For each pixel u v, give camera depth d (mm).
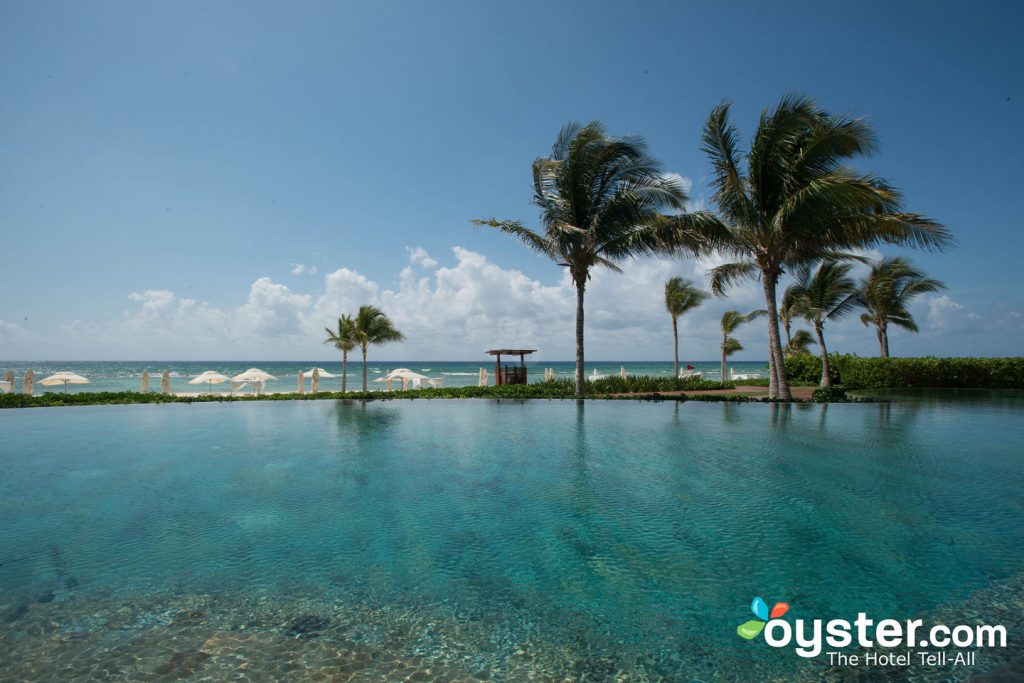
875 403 14484
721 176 15258
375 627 2471
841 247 14758
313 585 2943
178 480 5559
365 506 4547
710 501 4664
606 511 4359
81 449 7523
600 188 16438
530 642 2340
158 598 2779
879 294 24766
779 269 15273
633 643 2336
